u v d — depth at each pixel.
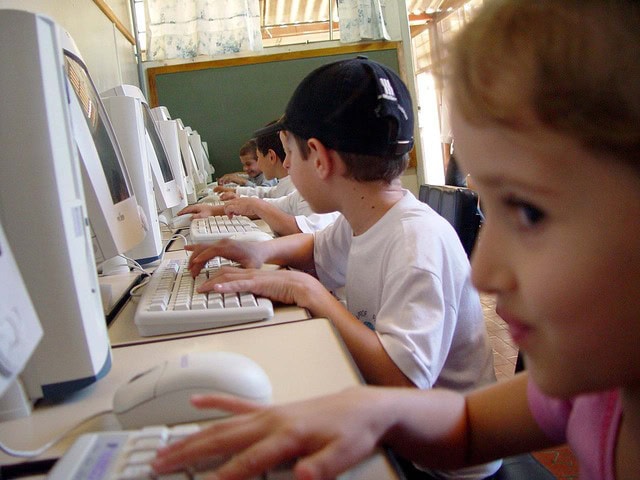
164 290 0.93
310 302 0.85
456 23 0.37
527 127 0.29
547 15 0.30
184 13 4.49
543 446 0.58
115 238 0.95
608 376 0.32
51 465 0.46
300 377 0.60
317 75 0.98
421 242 0.86
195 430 0.45
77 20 2.58
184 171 2.71
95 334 0.60
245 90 4.60
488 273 0.34
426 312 0.79
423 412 0.51
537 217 0.31
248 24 4.53
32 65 0.55
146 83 4.56
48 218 0.56
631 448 0.45
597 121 0.27
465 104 0.32
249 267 1.11
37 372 0.57
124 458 0.41
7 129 0.55
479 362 0.97
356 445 0.41
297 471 0.38
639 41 0.27
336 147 0.96
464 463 0.57
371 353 0.75
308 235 1.36
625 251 0.29
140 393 0.52
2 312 0.44
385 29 4.58
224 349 0.70
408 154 1.02
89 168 0.90
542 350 0.34
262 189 2.98
